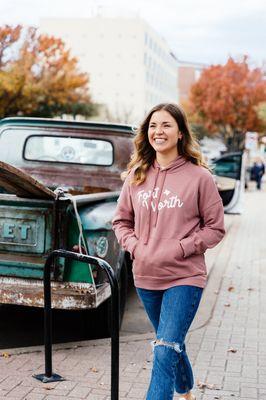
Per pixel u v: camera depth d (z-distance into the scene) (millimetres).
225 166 15852
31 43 33656
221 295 7184
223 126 57938
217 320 6059
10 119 7074
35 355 4867
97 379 4359
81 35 91688
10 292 4770
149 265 3260
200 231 3250
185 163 3342
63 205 4645
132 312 6531
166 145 3301
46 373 4328
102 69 91625
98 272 4828
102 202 5219
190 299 3211
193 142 3375
